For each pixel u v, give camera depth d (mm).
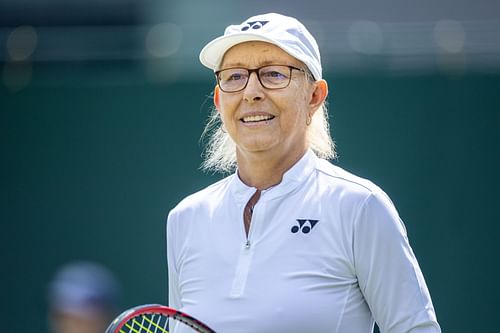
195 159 24953
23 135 25516
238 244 9945
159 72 25141
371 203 9625
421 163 24125
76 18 32031
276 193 9938
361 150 24250
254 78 9938
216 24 32219
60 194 25344
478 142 24094
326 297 9516
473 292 23938
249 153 10062
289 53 9836
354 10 32719
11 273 25344
